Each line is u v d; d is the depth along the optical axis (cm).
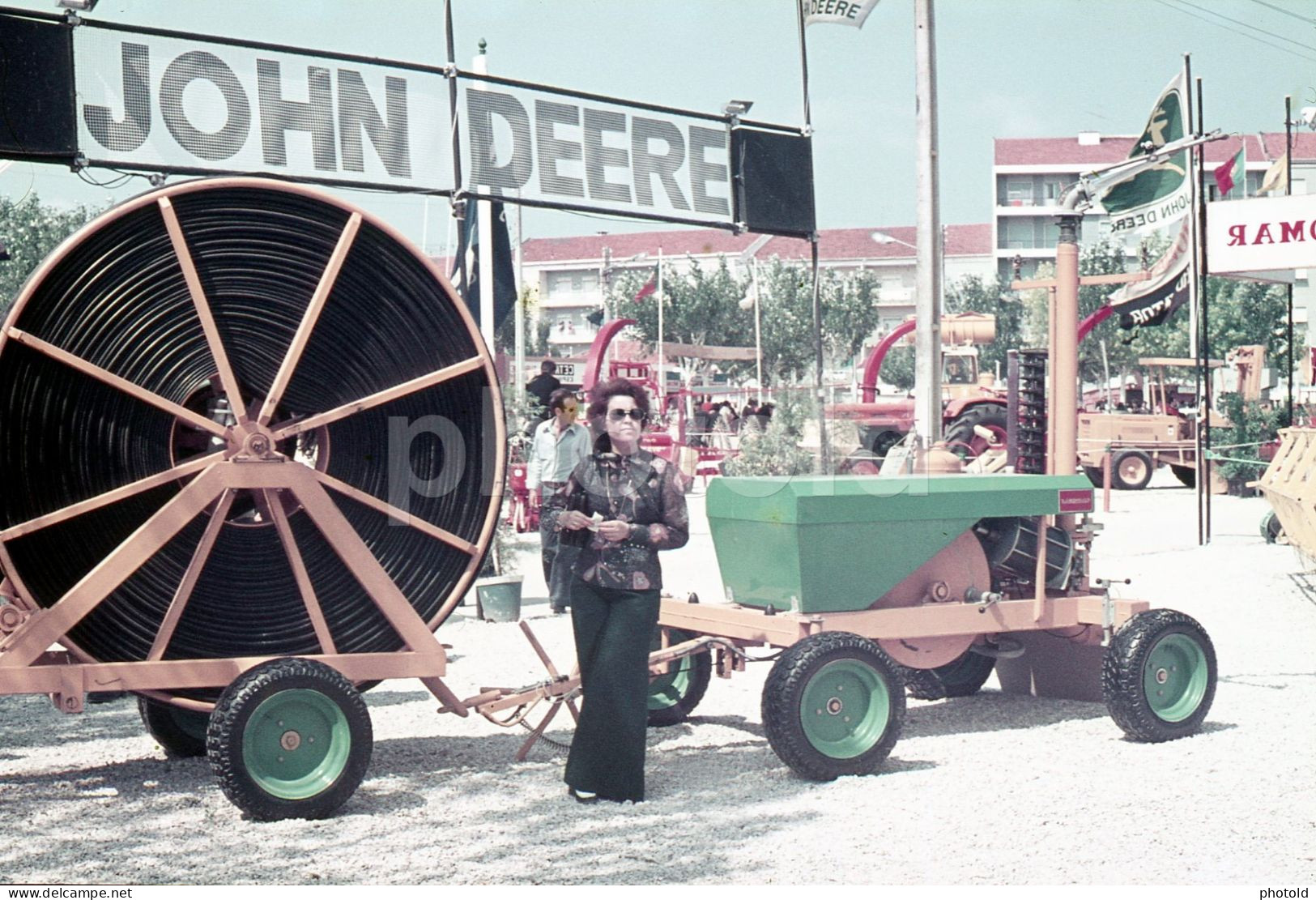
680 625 725
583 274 10606
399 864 503
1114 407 3500
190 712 691
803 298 6731
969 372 2706
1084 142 9881
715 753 688
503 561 1216
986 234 9981
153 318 631
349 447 678
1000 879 477
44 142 705
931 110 1019
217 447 682
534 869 495
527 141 850
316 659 618
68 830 557
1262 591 1218
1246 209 1135
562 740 724
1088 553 760
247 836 545
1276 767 639
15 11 697
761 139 934
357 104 793
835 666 628
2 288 2709
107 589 586
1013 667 838
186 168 747
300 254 645
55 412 600
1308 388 3466
